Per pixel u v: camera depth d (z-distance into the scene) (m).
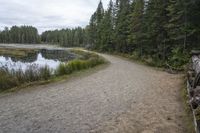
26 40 167.50
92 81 14.12
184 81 13.05
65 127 6.54
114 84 13.12
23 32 168.25
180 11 21.23
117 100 9.50
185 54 20.77
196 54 17.44
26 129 6.36
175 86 12.52
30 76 14.03
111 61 30.03
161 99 9.68
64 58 45.53
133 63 28.23
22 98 9.73
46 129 6.38
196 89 8.06
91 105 8.73
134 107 8.51
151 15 28.02
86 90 11.42
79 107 8.45
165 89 11.73
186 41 21.81
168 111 8.02
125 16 42.94
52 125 6.67
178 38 21.83
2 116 7.38
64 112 7.85
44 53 63.53
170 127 6.60
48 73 15.40
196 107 7.21
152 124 6.82
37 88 11.87
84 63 21.52
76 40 115.38
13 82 12.30
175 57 21.22
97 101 9.32
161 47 26.33
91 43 72.94
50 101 9.24
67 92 10.95
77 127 6.54
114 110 8.13
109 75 16.83
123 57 40.03
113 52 50.66
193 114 6.90
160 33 26.41
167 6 25.33
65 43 121.81
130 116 7.51
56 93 10.70
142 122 6.98
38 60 40.62
